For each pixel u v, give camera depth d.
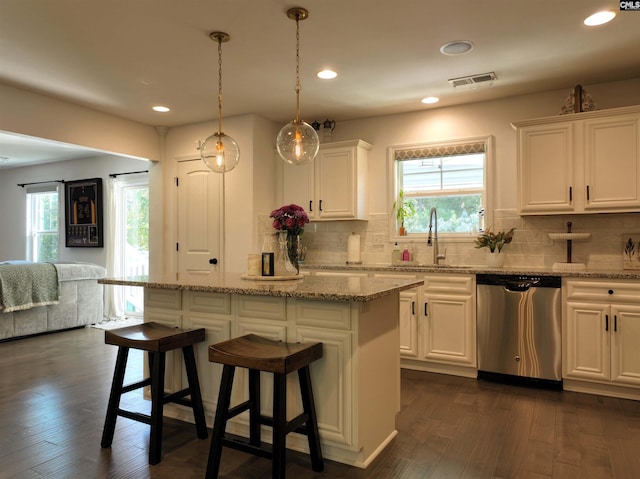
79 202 7.25
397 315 2.75
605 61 3.42
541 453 2.41
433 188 4.64
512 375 3.58
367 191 4.86
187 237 5.25
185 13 2.71
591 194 3.57
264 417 2.41
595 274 3.28
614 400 3.21
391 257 4.72
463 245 4.42
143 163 6.59
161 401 2.36
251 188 4.82
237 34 2.99
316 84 3.91
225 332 2.62
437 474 2.20
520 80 3.81
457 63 3.46
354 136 4.98
